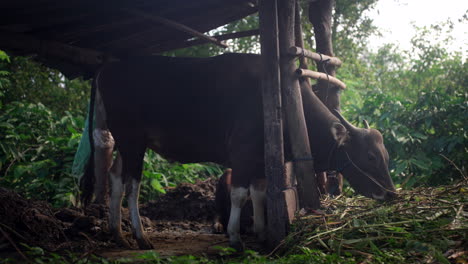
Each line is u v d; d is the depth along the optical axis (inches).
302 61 207.0
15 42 208.5
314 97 193.6
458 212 157.1
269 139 172.9
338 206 189.5
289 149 189.6
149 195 328.2
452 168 288.0
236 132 184.4
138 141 202.2
